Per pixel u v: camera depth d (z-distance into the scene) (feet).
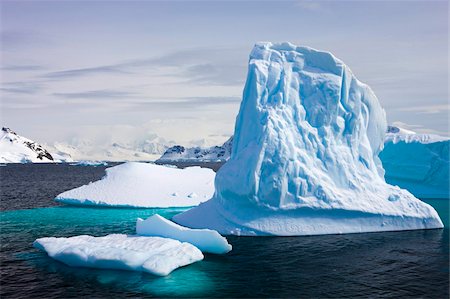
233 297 37.37
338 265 46.70
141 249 48.88
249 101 72.59
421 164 112.27
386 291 38.50
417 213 67.87
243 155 68.69
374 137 76.07
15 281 41.86
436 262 47.80
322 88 70.85
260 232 62.49
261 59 74.28
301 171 65.16
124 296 37.68
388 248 54.34
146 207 98.32
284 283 40.88
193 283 41.09
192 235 54.44
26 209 98.53
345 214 64.64
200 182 122.62
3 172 343.05
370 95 75.00
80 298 37.22
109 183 113.80
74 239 54.54
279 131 66.33
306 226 63.41
